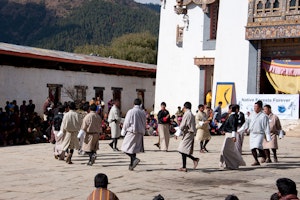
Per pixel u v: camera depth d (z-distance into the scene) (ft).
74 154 56.95
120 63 123.03
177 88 116.06
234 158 46.09
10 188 35.35
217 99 103.65
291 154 60.64
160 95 118.32
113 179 39.45
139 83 129.39
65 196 32.63
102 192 21.62
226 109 102.22
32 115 76.64
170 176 41.24
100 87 114.52
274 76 99.96
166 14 118.32
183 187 36.27
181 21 115.85
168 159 53.31
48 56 95.96
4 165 47.26
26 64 93.91
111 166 47.01
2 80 88.89
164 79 118.01
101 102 89.86
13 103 75.82
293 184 18.43
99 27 587.27
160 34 119.03
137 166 47.21
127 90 124.57
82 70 108.68
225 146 45.98
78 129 48.60
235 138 45.96
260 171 45.03
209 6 111.96
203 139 60.85
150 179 39.60
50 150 60.95
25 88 94.07
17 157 53.62
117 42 230.27
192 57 114.11
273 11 97.71
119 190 34.86
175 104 116.06
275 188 36.32
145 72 129.18
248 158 55.83
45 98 98.94
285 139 83.97
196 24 113.91
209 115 82.79
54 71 101.14
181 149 43.65
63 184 37.01
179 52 116.06
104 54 215.10
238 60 102.37
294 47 97.55
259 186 37.14
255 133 48.78
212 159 53.98
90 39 577.84
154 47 230.07
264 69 101.14
